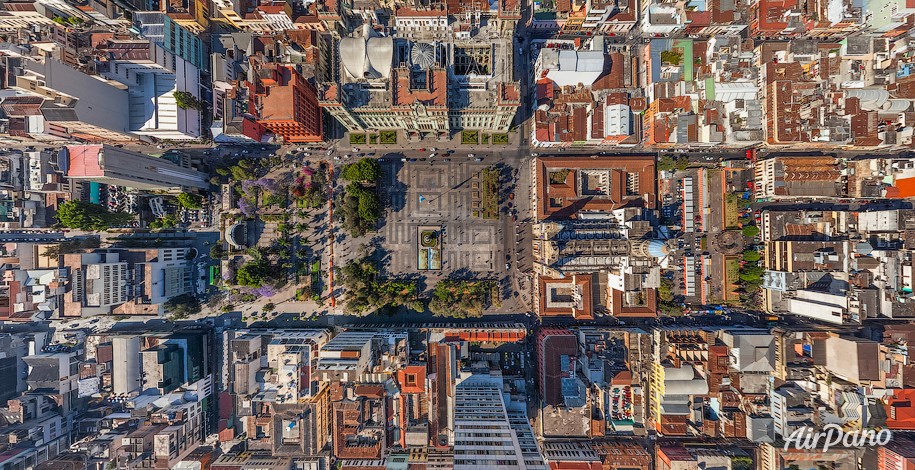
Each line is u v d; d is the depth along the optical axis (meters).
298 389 99.94
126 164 90.81
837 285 99.44
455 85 95.19
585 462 99.62
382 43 91.56
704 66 101.56
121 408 111.94
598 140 104.75
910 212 94.50
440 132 112.81
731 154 110.44
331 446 111.19
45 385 106.12
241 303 113.38
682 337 105.62
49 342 110.88
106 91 94.12
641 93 103.56
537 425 111.62
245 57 108.19
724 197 108.75
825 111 97.31
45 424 103.00
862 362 93.31
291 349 101.81
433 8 92.50
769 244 105.62
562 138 104.00
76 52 90.25
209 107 110.88
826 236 103.06
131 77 97.00
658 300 109.88
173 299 108.50
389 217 113.81
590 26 109.19
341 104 87.62
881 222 96.88
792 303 102.88
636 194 110.88
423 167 113.69
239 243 109.88
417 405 105.81
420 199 114.00
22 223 100.94
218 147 113.00
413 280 113.50
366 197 107.38
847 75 97.69
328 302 113.06
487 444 81.12
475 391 101.75
